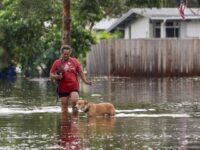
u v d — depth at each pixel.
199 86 42.69
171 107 28.70
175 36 72.12
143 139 19.58
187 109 27.84
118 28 77.25
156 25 72.69
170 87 41.81
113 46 55.75
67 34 37.12
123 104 30.05
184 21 71.75
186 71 55.56
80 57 60.53
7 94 36.53
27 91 38.69
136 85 43.97
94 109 25.50
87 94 36.19
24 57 54.72
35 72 55.41
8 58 55.88
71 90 27.41
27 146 18.47
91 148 18.03
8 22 52.00
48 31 52.25
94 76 55.91
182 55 55.41
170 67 55.31
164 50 55.22
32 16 44.62
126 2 49.72
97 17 49.62
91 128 22.12
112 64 55.88
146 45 55.19
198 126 22.41
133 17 73.31
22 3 43.97
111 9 66.88
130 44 55.38
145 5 48.47
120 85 44.00
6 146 18.48
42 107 29.00
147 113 26.41
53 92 37.69
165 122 23.53
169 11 71.62
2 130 21.70
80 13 47.16
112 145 18.52
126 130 21.55
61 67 27.47
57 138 19.89
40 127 22.45
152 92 37.47
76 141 19.28
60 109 28.22
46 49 52.97
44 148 18.09
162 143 18.84
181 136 20.16
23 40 52.75
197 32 72.19
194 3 73.19
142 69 55.31
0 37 52.66
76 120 24.41
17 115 26.03
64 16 37.06
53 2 45.91
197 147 18.16
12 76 56.69
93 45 58.06
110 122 23.69
